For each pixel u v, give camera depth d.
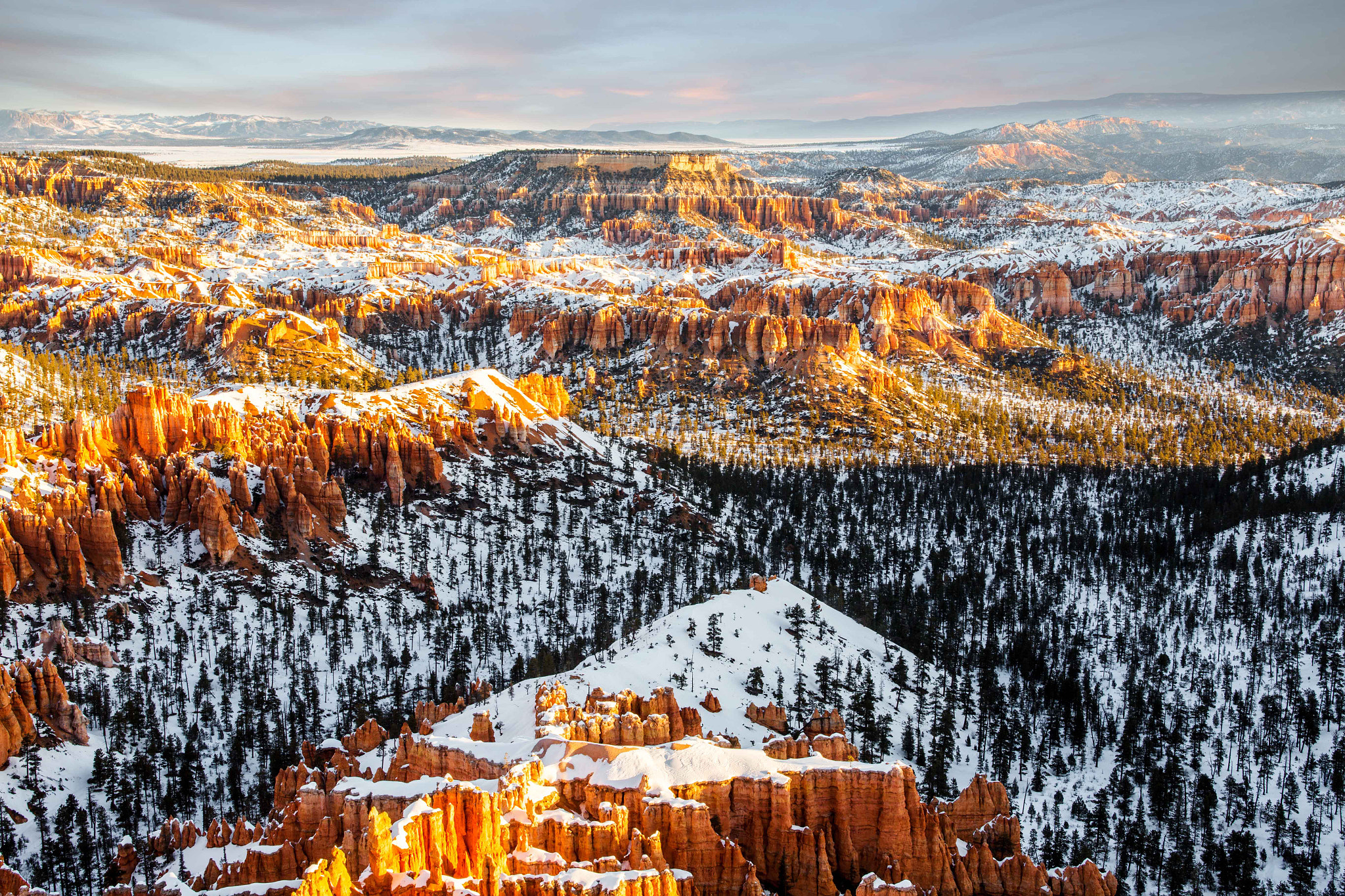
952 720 180.88
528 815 107.62
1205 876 155.75
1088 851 151.50
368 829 100.19
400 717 170.88
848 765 118.88
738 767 117.69
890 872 112.94
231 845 123.81
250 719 169.25
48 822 143.62
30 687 156.88
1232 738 197.25
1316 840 165.88
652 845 106.69
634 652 176.00
